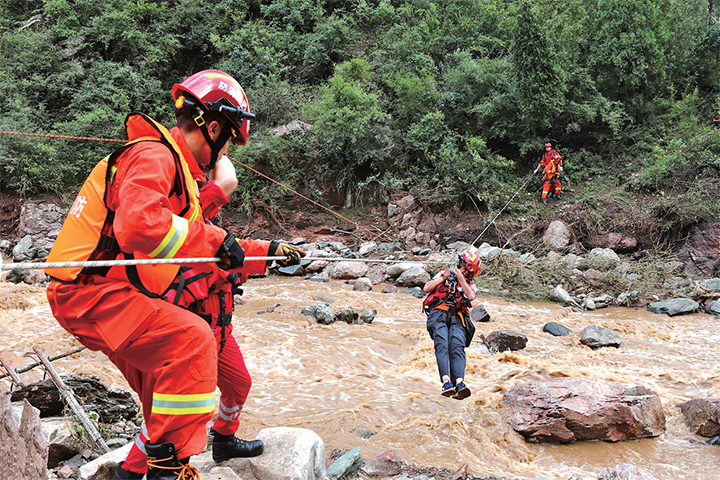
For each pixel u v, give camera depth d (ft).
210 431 14.61
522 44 54.80
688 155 52.75
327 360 24.85
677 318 33.86
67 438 13.26
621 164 58.18
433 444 16.22
